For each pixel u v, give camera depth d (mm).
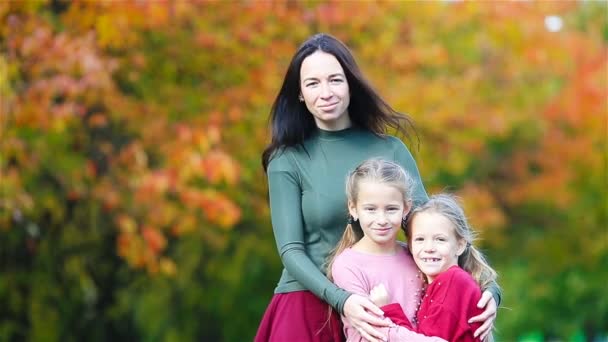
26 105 16516
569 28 25453
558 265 27641
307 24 19297
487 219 23906
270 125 8203
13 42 16891
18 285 18594
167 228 20312
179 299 21625
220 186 19750
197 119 18812
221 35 18797
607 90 24297
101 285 19844
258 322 23125
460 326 7414
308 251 7922
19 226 18188
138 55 18297
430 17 21031
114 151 19297
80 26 17453
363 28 20297
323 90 7793
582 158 25922
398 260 7770
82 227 18812
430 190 21828
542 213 27859
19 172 17359
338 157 8023
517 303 27453
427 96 20719
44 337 18734
